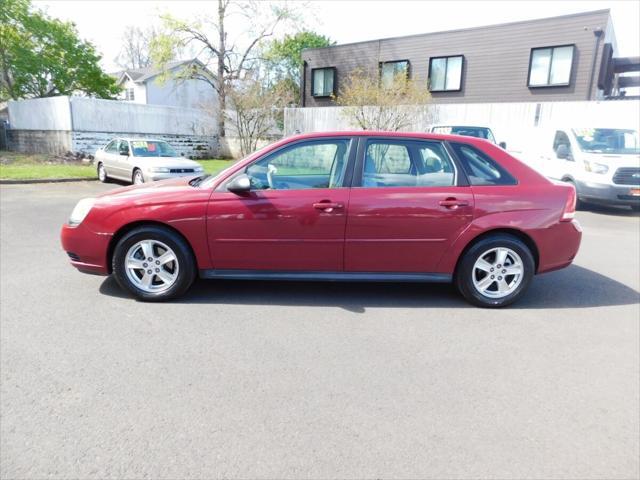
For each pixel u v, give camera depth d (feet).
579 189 33.71
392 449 7.36
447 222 13.30
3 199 33.65
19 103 71.72
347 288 15.55
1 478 6.48
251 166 13.48
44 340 10.87
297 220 13.16
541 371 10.03
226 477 6.64
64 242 13.79
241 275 13.70
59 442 7.30
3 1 85.66
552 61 61.57
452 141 13.82
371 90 59.06
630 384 9.56
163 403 8.45
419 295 14.99
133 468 6.77
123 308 13.03
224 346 10.83
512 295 13.78
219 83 82.23
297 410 8.34
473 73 68.54
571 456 7.29
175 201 13.21
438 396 8.93
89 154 65.57
